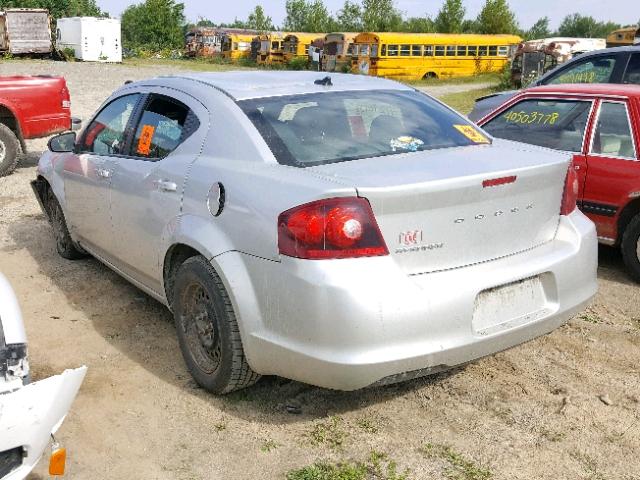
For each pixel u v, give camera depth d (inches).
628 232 217.2
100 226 196.7
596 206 225.0
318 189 121.6
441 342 123.6
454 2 2003.0
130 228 176.6
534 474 124.3
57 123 410.6
